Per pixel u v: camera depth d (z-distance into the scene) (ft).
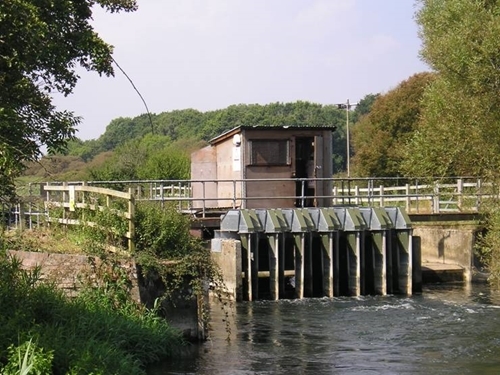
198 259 49.75
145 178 146.00
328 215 86.33
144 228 49.93
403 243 88.84
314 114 394.32
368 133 218.79
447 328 63.93
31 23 35.04
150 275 48.21
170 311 48.62
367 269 90.43
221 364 47.03
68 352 35.83
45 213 61.00
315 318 69.56
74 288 47.44
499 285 86.74
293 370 47.11
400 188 111.04
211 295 80.59
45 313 41.50
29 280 43.78
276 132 90.84
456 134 87.92
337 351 53.67
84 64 42.22
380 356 52.24
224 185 95.96
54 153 39.60
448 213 103.09
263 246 89.66
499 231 82.43
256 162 90.33
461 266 99.40
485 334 60.95
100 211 50.55
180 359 46.80
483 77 84.07
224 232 84.17
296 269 85.15
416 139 94.48
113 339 42.06
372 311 73.97
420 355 52.70
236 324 65.82
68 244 52.95
